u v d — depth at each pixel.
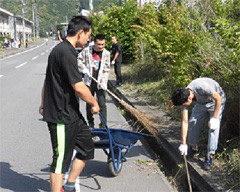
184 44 6.25
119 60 11.20
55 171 3.37
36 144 5.73
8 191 4.00
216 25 4.84
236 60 4.91
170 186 4.27
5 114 7.94
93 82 5.90
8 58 30.38
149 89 9.44
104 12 18.58
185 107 4.07
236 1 6.36
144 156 5.37
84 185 4.23
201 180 3.95
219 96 4.03
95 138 5.98
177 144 5.01
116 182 4.33
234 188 3.64
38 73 17.23
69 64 3.25
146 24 9.52
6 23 72.25
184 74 6.31
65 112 3.35
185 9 6.74
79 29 3.38
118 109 8.72
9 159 5.04
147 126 5.05
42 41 98.69
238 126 4.72
